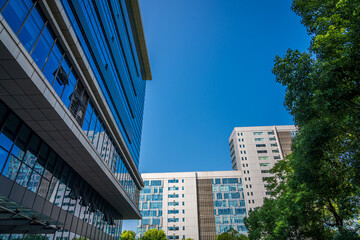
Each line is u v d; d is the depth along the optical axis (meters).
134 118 48.00
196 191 98.88
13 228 15.20
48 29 15.27
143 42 57.22
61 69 16.89
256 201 95.19
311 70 13.12
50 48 15.45
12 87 12.95
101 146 25.69
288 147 105.44
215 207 95.88
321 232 22.05
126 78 42.91
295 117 14.63
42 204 17.89
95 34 26.33
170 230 91.56
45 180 18.42
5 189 14.03
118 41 38.47
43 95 13.64
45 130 17.00
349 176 14.25
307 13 14.09
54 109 14.87
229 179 101.19
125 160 34.81
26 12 12.91
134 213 40.59
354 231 15.80
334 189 15.39
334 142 13.73
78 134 18.30
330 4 13.01
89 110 22.42
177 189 99.62
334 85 11.28
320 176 15.03
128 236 60.47
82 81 20.19
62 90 17.14
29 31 13.18
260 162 102.56
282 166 27.91
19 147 15.48
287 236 24.81
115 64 35.00
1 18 10.20
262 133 109.25
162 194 99.06
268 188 31.23
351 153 13.20
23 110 14.87
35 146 17.28
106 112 25.80
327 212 22.53
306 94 13.59
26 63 11.99
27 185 16.19
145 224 92.31
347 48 10.80
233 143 112.12
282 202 26.06
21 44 11.52
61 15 15.83
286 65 14.23
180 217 93.81
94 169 23.28
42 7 14.21
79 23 22.08
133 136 45.50
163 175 103.25
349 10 10.75
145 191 100.38
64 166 21.52
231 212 94.31
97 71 27.25
